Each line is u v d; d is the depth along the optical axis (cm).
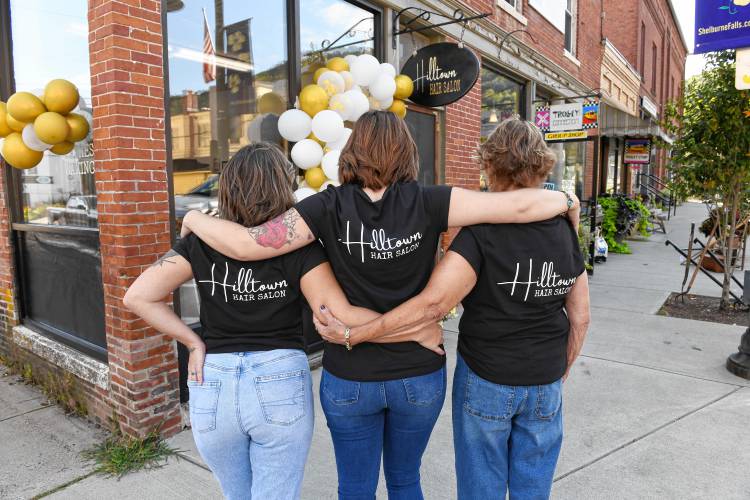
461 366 199
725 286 649
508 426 192
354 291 178
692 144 632
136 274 325
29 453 333
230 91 423
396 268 175
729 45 484
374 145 176
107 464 315
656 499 275
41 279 438
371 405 181
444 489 288
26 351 445
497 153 187
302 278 179
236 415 175
